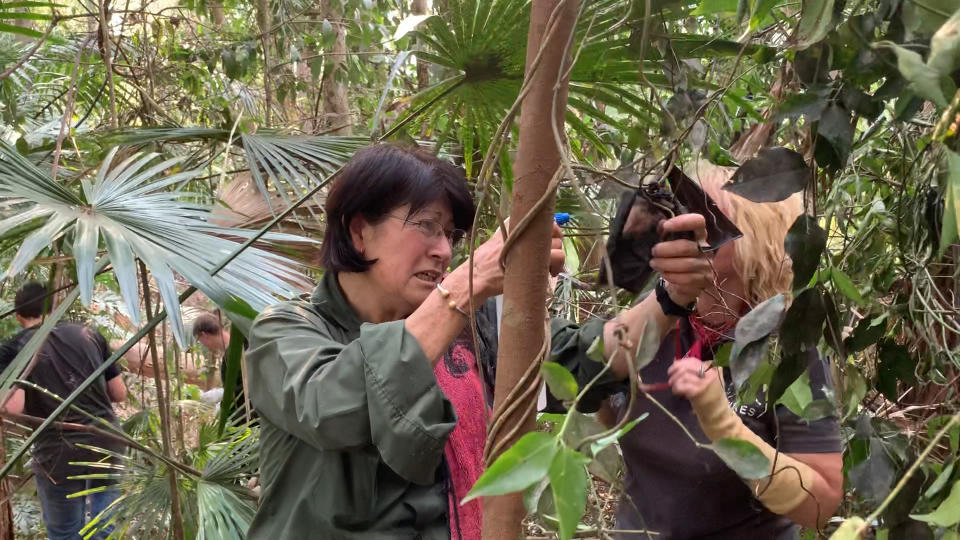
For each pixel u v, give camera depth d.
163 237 1.56
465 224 1.15
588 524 1.03
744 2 0.85
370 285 1.12
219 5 4.40
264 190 1.82
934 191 0.97
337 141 2.11
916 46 0.66
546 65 0.72
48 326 1.56
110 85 2.55
